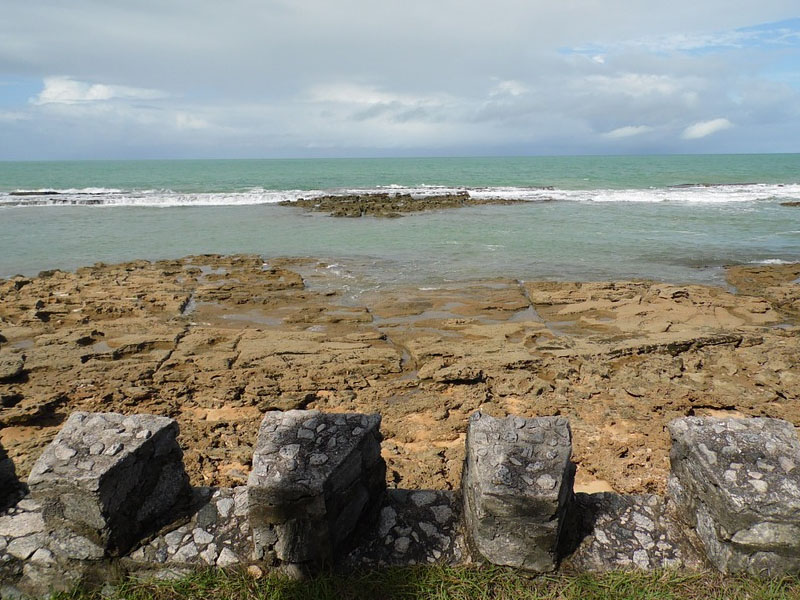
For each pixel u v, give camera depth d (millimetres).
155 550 4680
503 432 4801
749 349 12086
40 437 8477
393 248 23891
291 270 20109
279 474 4359
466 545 4781
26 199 39656
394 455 7973
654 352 12031
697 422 4930
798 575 4297
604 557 4633
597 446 8117
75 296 16375
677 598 4289
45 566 4574
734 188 50000
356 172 91312
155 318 14547
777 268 19578
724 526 4324
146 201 39750
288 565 4523
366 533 4887
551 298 15875
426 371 10773
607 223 29906
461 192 45469
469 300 16125
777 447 4551
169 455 4957
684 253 22625
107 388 10250
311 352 11945
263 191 49312
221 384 10477
